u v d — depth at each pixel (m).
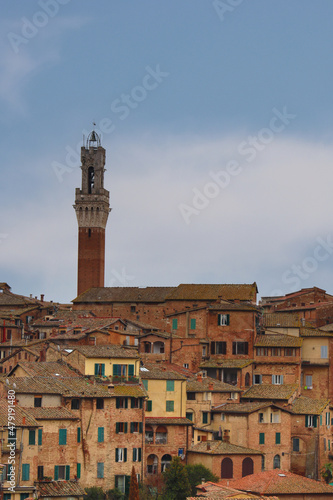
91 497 145.75
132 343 199.62
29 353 182.88
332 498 149.50
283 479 151.62
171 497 151.38
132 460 156.12
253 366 198.50
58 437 143.25
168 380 171.00
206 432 172.00
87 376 161.38
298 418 179.12
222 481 158.50
